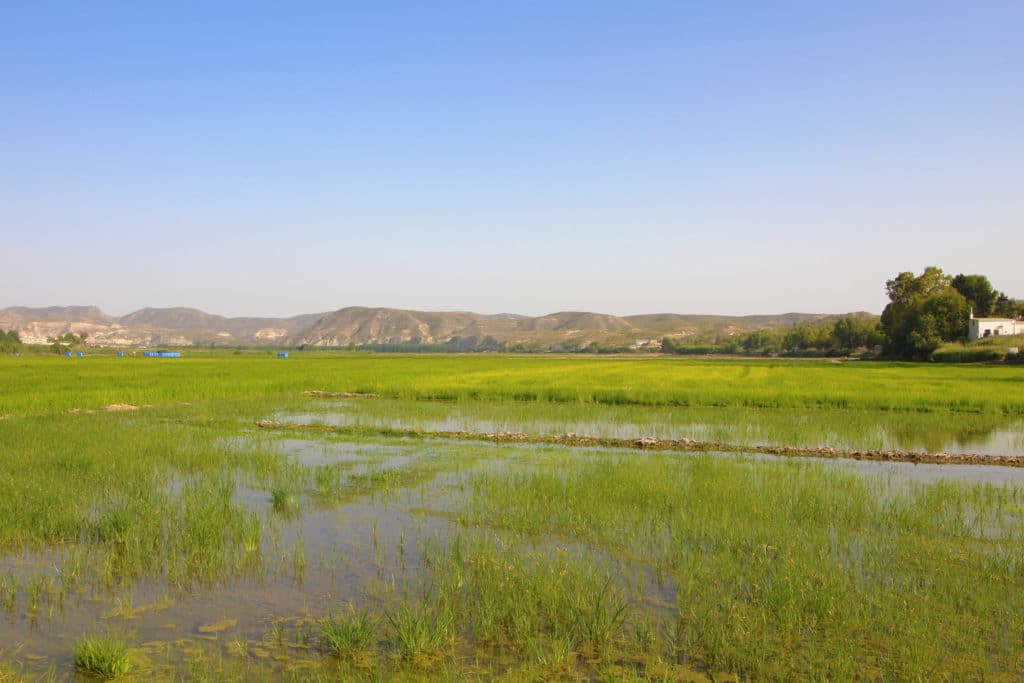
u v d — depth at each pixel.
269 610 8.56
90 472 15.69
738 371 61.75
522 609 8.18
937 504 13.48
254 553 10.55
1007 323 95.56
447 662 7.28
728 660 7.20
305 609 8.59
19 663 7.25
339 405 33.47
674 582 9.33
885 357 107.25
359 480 15.92
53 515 11.95
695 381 46.16
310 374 53.91
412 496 14.31
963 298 101.50
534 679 6.91
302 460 18.67
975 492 14.60
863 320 143.75
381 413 30.14
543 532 11.52
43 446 19.22
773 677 6.92
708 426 25.86
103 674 6.98
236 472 16.53
